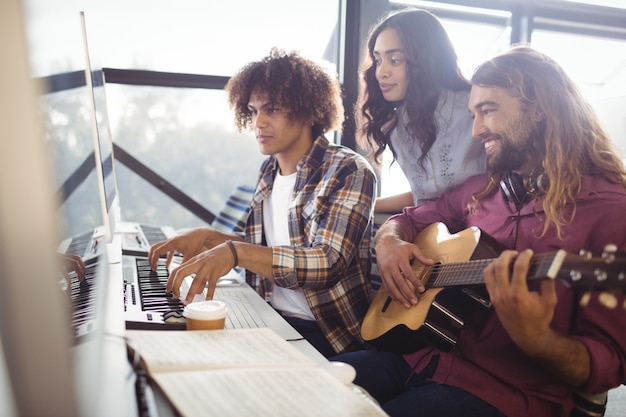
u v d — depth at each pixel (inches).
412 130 68.2
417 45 65.9
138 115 99.7
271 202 66.8
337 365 34.3
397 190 94.1
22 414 18.6
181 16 108.6
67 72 28.6
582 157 45.7
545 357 37.0
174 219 107.5
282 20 102.6
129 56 91.9
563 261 33.1
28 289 18.0
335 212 56.1
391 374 49.9
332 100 66.2
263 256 50.3
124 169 102.4
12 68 17.1
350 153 61.1
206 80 94.5
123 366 29.5
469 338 47.7
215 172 108.0
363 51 93.4
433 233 56.8
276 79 60.7
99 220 41.7
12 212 17.6
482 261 44.9
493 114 49.7
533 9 96.7
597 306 39.5
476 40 98.3
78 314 29.3
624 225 41.6
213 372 30.0
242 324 43.8
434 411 41.9
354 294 59.3
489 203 52.8
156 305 45.2
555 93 47.2
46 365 18.5
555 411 43.6
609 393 88.7
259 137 62.1
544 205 44.8
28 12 17.6
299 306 60.8
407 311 50.1
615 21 100.3
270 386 28.9
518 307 34.4
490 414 42.4
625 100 92.4
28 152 17.5
